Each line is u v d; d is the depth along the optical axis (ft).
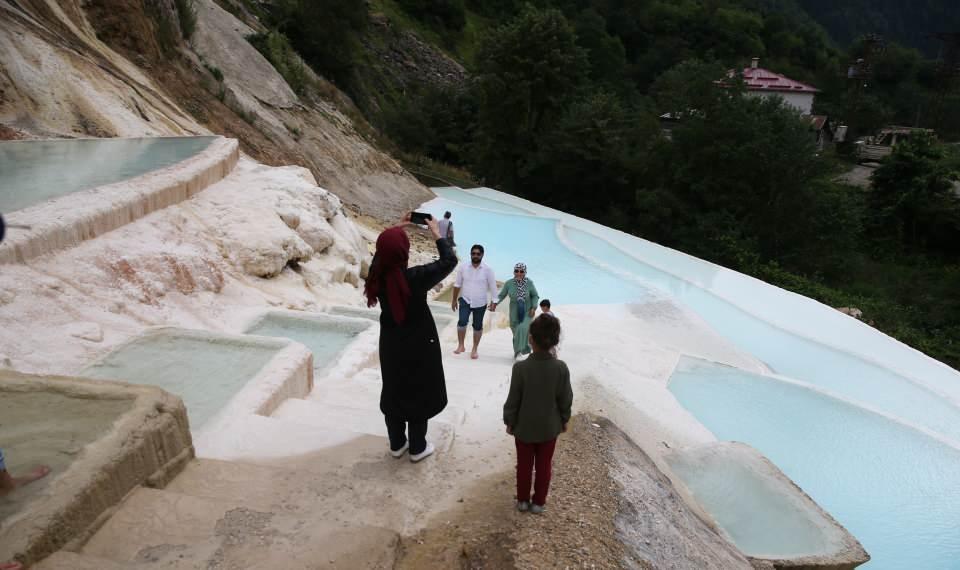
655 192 108.47
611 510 12.17
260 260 30.17
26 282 18.79
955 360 76.59
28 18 42.91
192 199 31.73
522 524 11.26
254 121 69.21
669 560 11.47
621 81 192.34
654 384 32.14
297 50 125.29
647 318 47.70
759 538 16.85
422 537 10.75
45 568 7.83
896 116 248.93
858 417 31.94
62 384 11.66
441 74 176.96
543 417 11.27
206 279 26.14
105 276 21.74
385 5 188.55
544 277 57.98
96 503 9.30
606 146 115.65
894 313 86.17
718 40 254.68
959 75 245.86
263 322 25.57
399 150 124.26
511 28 122.21
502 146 127.85
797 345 45.24
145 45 57.72
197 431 13.78
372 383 20.04
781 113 105.29
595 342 38.24
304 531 9.68
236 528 9.64
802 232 102.73
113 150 36.11
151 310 22.15
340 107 108.78
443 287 51.55
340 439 13.87
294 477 11.89
